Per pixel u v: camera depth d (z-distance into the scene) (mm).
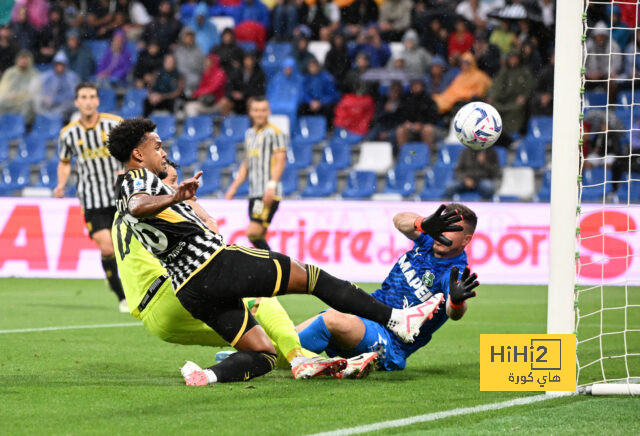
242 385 9016
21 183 33406
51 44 36562
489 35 33781
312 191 31609
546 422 7316
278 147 21156
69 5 37344
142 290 9625
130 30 37344
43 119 34969
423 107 32031
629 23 32438
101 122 17641
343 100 33469
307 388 8922
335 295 9055
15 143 34562
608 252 24984
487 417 7527
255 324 9297
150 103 34125
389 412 7695
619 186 29797
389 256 26406
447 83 32781
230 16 37031
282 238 26938
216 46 34469
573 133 8555
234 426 7043
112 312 17984
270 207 21234
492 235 26250
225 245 8781
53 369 10367
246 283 8641
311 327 9883
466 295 8828
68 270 27391
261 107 21156
